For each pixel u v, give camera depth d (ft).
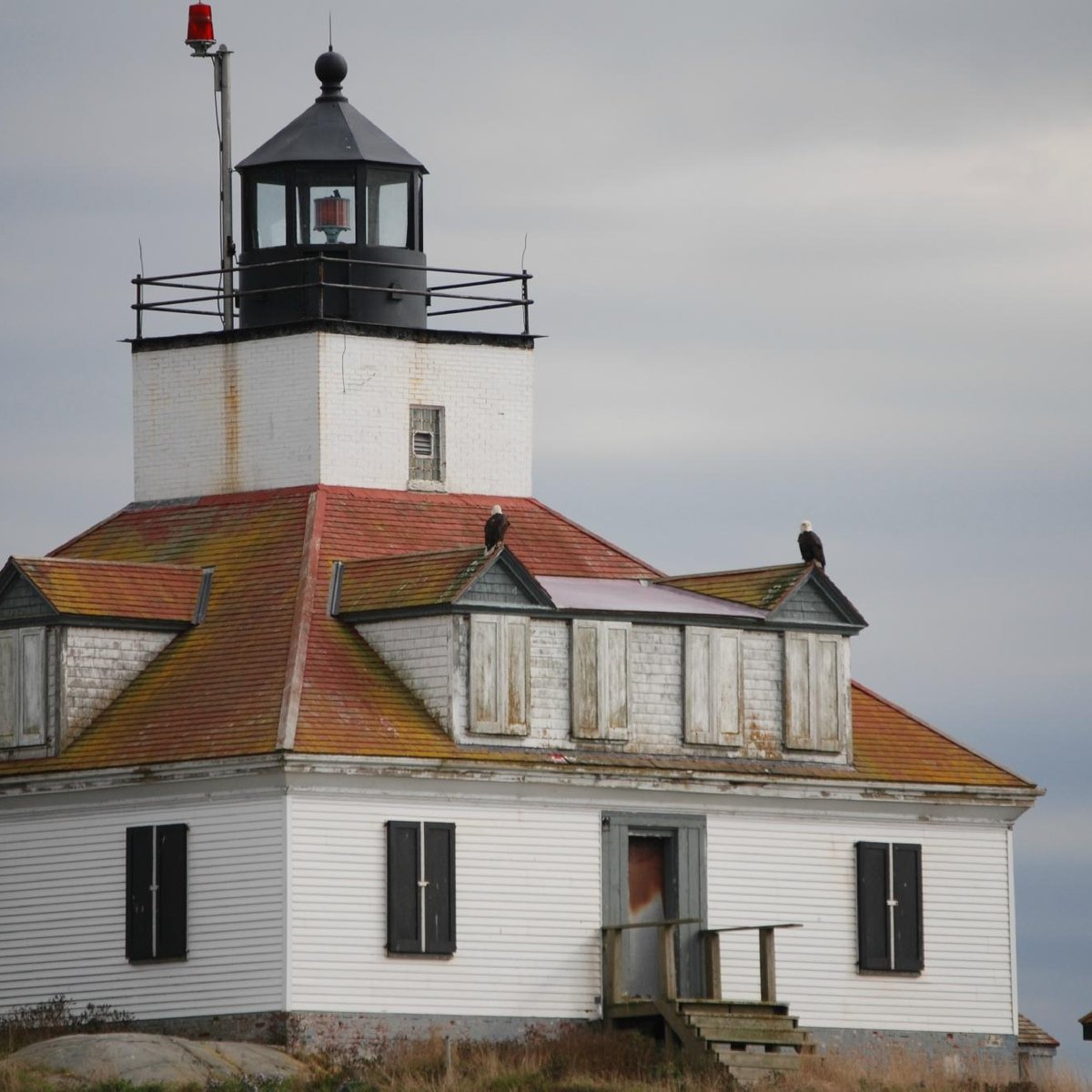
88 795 636.48
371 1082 590.14
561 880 640.17
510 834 636.48
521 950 633.61
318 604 654.94
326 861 614.75
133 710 646.33
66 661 647.56
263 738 616.39
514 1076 593.83
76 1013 633.61
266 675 636.89
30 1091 555.28
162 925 624.59
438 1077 593.42
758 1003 637.71
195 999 619.26
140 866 629.10
